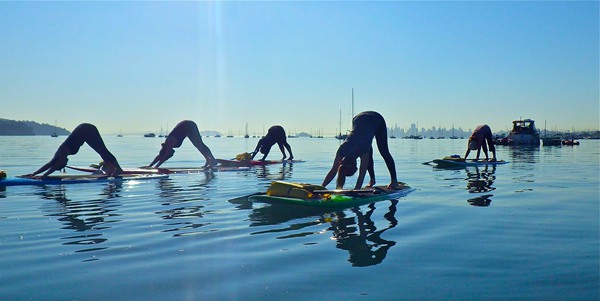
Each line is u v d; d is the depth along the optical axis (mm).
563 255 7133
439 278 5992
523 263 6684
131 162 32781
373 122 14609
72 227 9117
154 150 57281
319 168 26750
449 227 9250
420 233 8672
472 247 7621
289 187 12227
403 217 10375
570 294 5418
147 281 5848
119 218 10117
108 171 20625
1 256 6957
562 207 11891
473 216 10531
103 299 5238
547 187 16641
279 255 7066
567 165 29406
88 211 11062
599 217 10477
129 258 6867
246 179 19766
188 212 10930
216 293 5430
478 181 18906
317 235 8453
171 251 7281
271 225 9391
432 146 86250
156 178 19922
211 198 13453
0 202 12633
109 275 6070
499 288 5617
